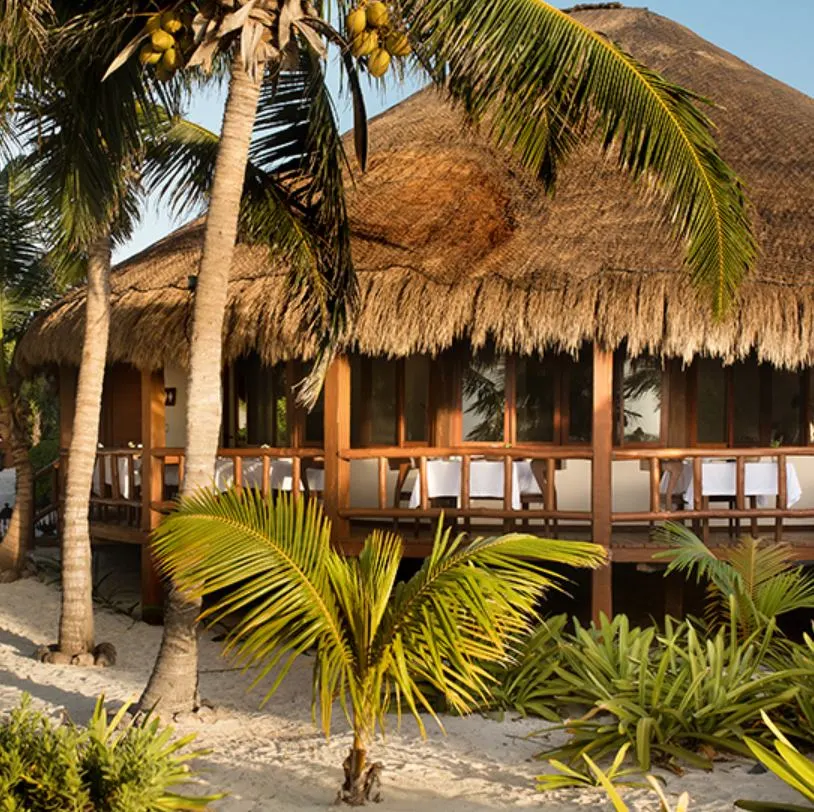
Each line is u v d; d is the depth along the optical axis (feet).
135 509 43.83
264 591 18.42
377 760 22.56
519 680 27.17
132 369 54.24
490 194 41.06
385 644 18.79
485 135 46.01
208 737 24.40
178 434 51.19
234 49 25.67
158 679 25.80
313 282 33.24
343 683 18.78
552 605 40.63
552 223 38.19
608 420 33.71
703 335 32.91
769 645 28.48
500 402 42.65
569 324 33.24
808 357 33.55
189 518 19.26
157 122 32.89
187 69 29.17
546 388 42.55
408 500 40.73
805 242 36.60
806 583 32.50
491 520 42.98
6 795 15.98
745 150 44.09
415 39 25.55
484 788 20.76
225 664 32.96
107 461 47.98
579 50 24.98
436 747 23.59
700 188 25.31
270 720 26.27
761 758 15.12
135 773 16.89
